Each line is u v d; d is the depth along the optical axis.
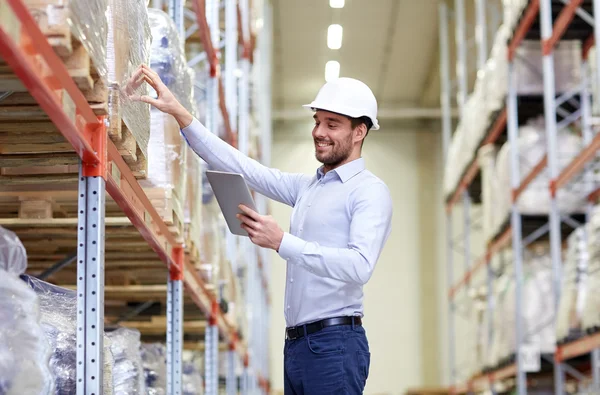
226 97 8.71
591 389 9.66
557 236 8.71
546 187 10.10
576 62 10.05
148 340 7.54
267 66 15.52
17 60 2.32
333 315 3.90
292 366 3.96
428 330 19.91
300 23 17.66
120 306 6.65
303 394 3.96
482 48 12.76
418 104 21.03
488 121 11.70
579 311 8.52
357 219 3.85
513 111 10.13
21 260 3.01
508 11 10.30
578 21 9.37
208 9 7.23
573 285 8.64
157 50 4.65
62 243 4.91
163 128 4.52
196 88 7.95
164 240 4.61
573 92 9.24
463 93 14.68
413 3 16.84
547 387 11.77
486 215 12.26
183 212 4.95
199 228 5.61
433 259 20.23
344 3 16.81
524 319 10.45
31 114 3.10
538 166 9.30
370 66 19.66
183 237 5.00
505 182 10.99
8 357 2.66
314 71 19.80
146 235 4.22
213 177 3.56
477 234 20.22
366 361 3.95
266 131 15.16
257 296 13.55
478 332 13.68
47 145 3.38
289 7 16.97
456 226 20.30
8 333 2.72
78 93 2.87
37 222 4.19
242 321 9.95
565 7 8.77
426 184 20.61
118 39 3.40
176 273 5.05
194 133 4.18
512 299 10.86
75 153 3.47
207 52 6.95
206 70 7.54
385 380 19.75
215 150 4.25
